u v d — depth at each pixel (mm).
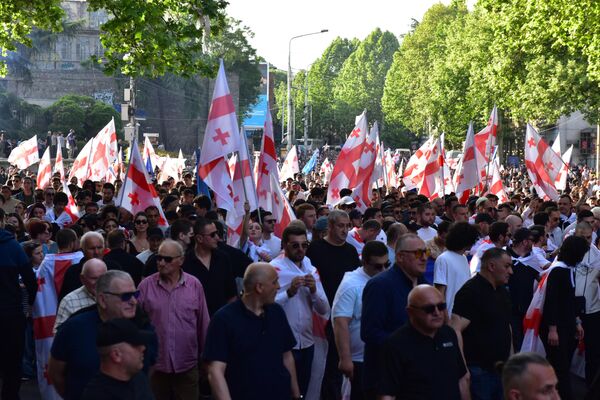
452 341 6633
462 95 75875
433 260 11195
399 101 114812
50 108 77000
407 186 25828
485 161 22703
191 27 20344
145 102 90562
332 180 18266
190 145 93438
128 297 6656
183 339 8414
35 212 15211
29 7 22172
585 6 31656
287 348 7285
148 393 5617
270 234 13070
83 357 6652
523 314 11430
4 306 9773
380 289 7684
